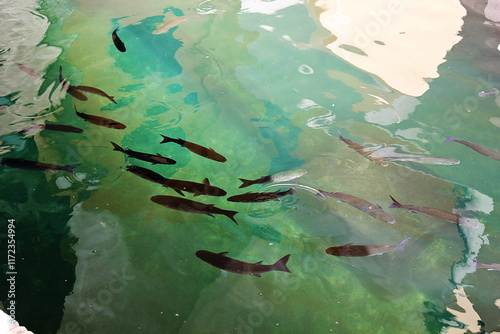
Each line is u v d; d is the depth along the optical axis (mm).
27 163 3229
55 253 2758
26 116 3809
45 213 3006
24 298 2496
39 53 4734
